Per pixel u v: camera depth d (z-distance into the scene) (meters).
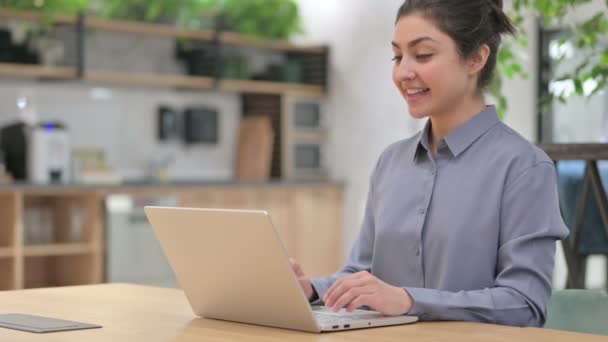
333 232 7.33
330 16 7.57
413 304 1.68
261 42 7.36
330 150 7.58
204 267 1.68
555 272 5.95
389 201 2.01
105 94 6.94
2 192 5.66
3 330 1.59
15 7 6.15
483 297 1.72
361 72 7.34
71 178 6.50
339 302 1.65
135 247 6.16
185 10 7.14
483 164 1.87
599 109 5.71
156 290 2.17
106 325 1.65
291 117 7.39
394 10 7.11
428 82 1.84
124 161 7.04
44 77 6.49
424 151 1.98
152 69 7.22
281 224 6.96
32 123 6.57
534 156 1.85
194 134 7.29
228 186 6.61
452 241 1.87
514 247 1.78
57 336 1.53
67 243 6.12
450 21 1.83
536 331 1.56
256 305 1.63
